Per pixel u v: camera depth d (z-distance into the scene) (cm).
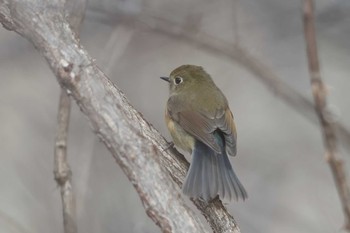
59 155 745
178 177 793
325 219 1387
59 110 762
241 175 1502
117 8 1289
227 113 927
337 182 702
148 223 1209
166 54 1520
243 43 1449
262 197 1410
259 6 1520
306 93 1468
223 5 1479
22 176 1250
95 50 1395
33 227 1137
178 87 989
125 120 556
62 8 560
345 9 1485
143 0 1395
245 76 1642
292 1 1520
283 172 1503
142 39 1496
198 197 750
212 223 753
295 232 1353
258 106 1670
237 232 752
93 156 1188
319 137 1620
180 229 556
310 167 1522
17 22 555
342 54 1560
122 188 1207
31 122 1406
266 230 1346
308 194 1441
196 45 1313
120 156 551
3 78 1471
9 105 1437
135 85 1488
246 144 1611
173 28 1312
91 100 548
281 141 1611
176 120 923
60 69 546
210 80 1000
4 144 1370
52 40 549
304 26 719
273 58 1513
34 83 1477
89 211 1054
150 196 554
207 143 858
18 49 1484
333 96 1716
